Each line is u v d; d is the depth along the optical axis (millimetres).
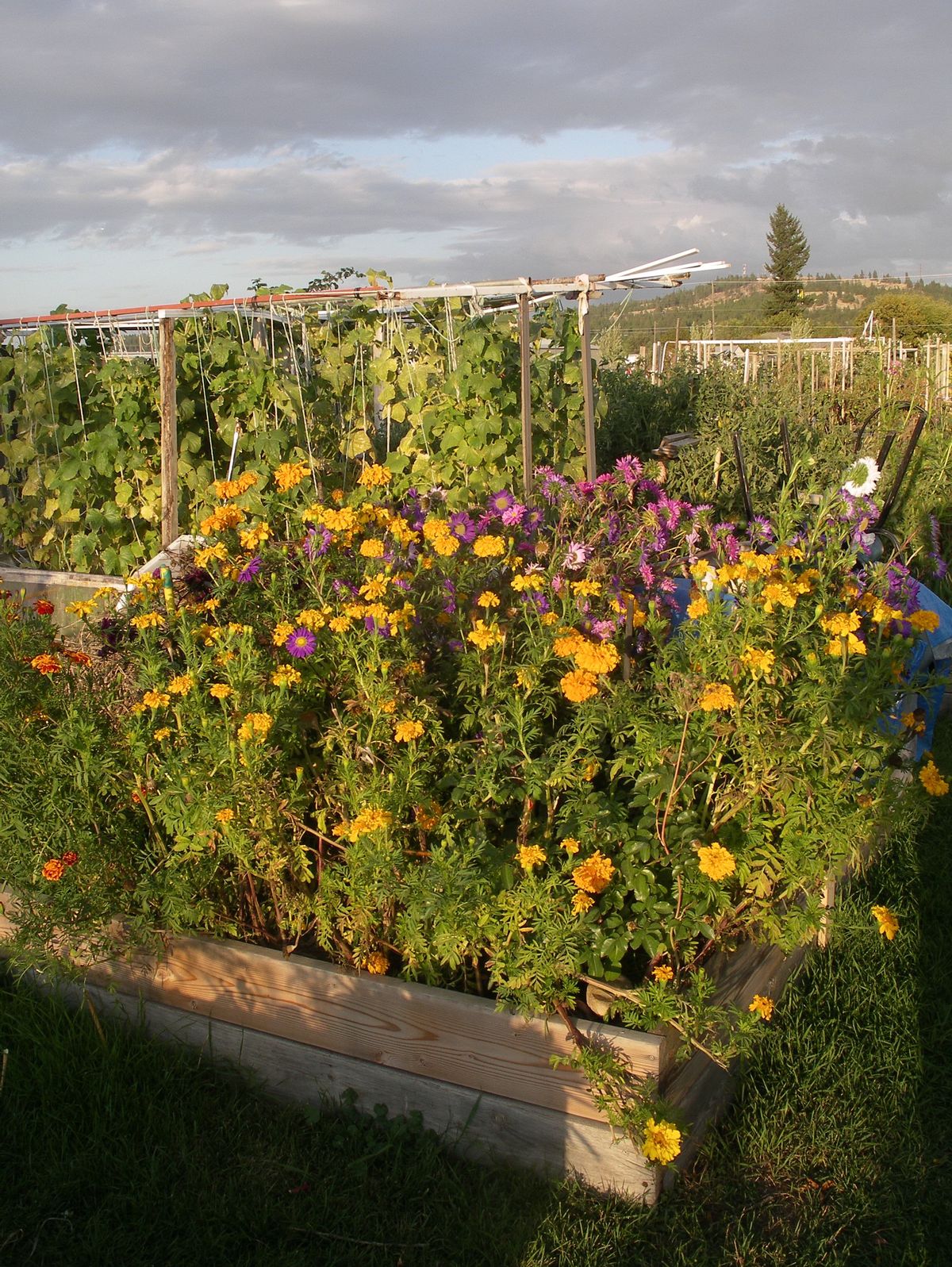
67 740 2822
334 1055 2721
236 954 2799
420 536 3736
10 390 7266
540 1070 2461
